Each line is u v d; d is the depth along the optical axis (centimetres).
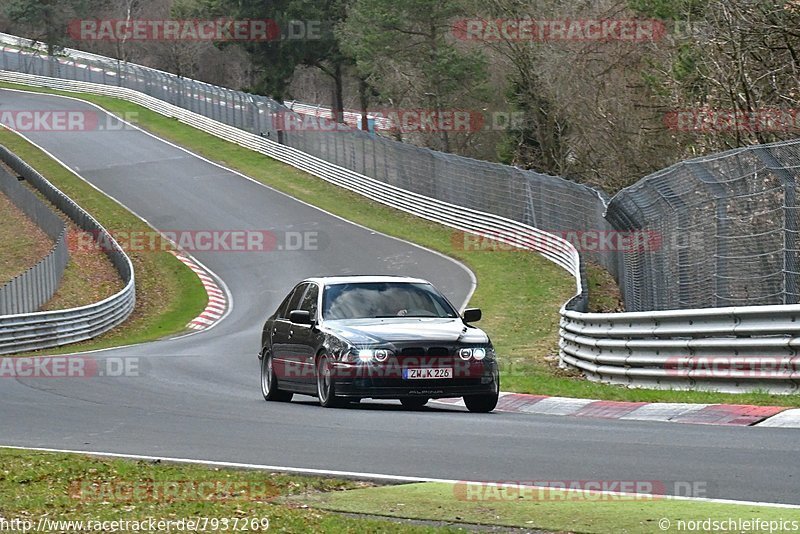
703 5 10400
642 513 2377
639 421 3950
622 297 9481
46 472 3083
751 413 3919
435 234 14788
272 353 4953
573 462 3017
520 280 11569
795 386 4272
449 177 15450
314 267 13400
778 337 4391
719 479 2716
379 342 4269
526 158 18212
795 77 8450
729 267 5078
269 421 4094
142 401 4912
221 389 5509
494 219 14100
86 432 3941
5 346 9044
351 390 4272
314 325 4591
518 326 9038
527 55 17225
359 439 3553
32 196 15600
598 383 5372
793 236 4509
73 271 12825
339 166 18900
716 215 5181
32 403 4853
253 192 17975
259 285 12769
